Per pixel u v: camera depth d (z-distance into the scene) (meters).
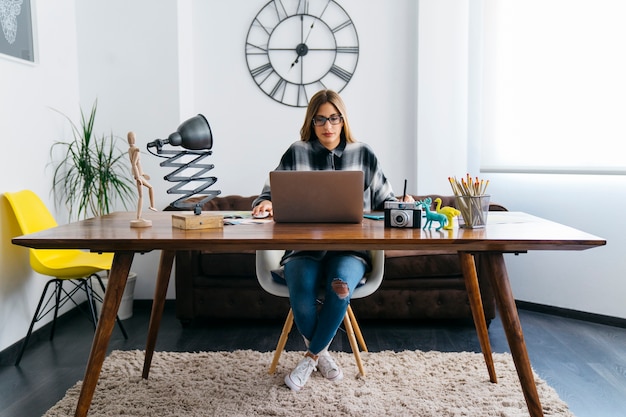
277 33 3.83
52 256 2.84
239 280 3.10
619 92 3.03
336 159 2.34
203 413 1.93
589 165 3.15
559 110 3.26
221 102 3.87
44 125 3.04
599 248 3.17
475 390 2.12
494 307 3.04
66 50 3.35
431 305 3.06
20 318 2.73
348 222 1.87
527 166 3.40
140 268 3.58
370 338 2.89
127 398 2.06
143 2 3.49
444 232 1.64
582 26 3.15
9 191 2.67
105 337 1.74
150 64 3.51
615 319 3.11
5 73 2.65
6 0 2.65
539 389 2.15
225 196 3.88
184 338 2.91
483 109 3.58
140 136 3.55
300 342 2.82
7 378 2.35
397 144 3.86
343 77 3.84
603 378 2.34
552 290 3.39
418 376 2.27
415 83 3.80
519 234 1.59
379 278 2.13
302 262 2.09
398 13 3.79
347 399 2.03
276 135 3.89
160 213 2.27
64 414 1.93
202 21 3.83
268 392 2.11
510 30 3.44
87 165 3.20
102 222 1.97
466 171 3.73
